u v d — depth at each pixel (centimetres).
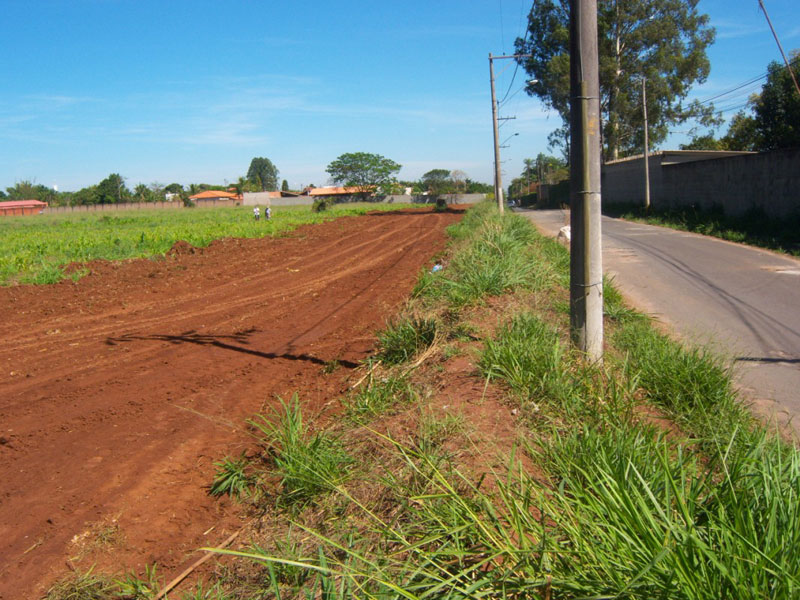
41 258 2109
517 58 3192
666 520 271
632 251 1931
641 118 4994
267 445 566
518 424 502
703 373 595
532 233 1812
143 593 389
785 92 3109
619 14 4741
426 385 634
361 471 472
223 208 9275
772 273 1426
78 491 526
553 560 289
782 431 554
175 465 570
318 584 356
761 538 277
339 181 11950
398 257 2214
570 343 684
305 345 995
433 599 298
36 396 771
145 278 1791
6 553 443
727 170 2852
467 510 323
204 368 876
